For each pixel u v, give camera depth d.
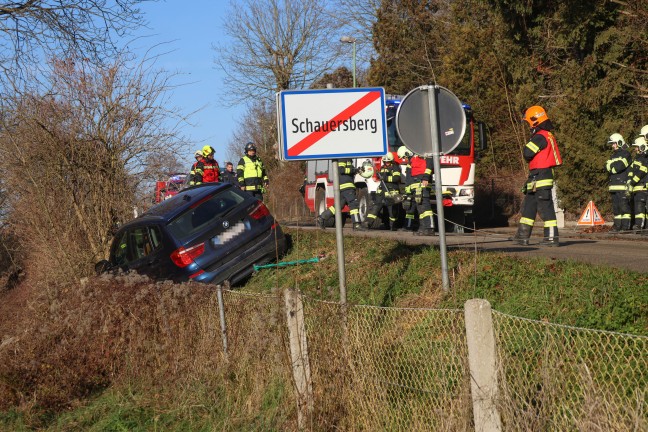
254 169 15.09
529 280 7.48
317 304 5.69
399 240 11.45
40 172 13.59
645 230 14.35
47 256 13.60
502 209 24.48
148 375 7.77
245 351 6.59
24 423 7.31
